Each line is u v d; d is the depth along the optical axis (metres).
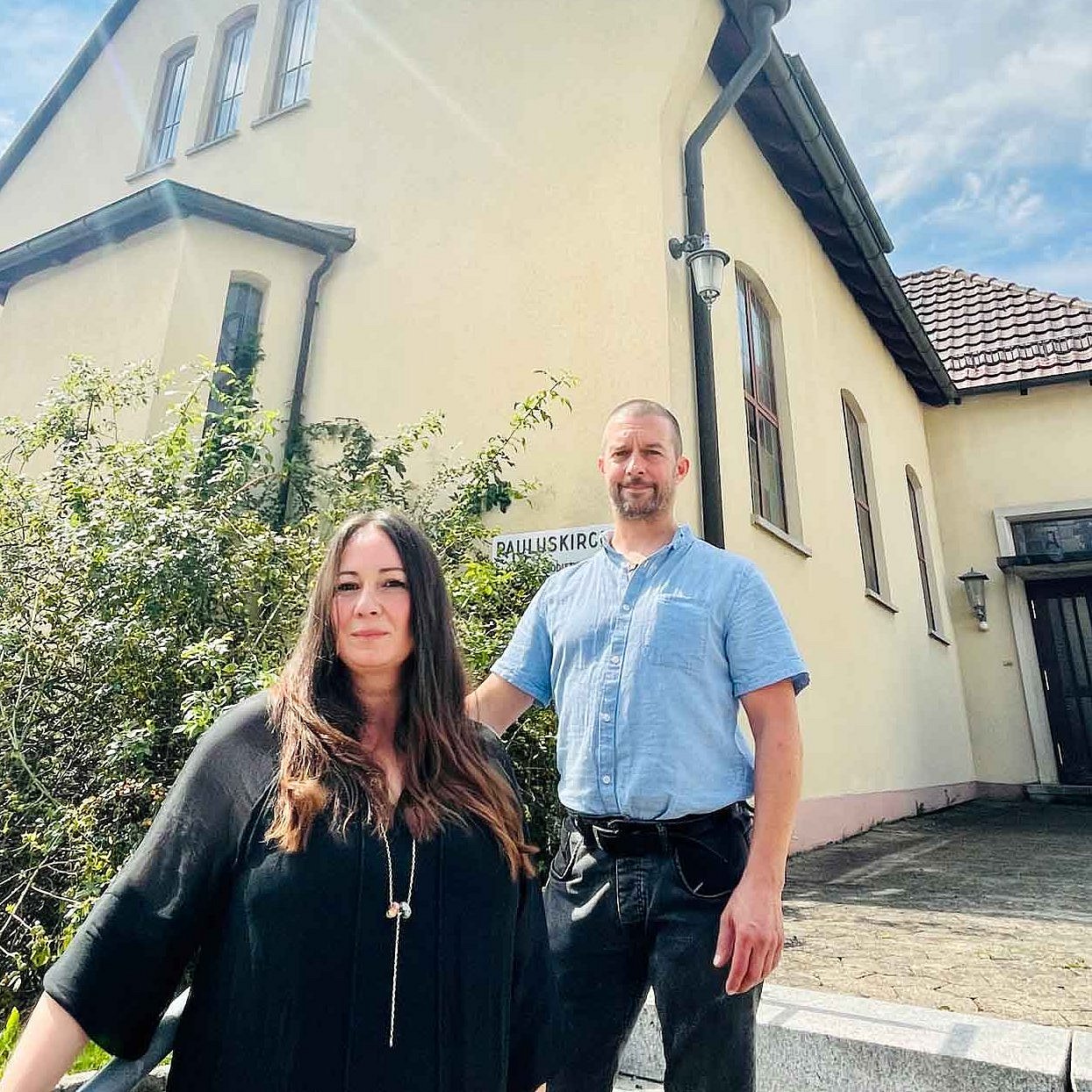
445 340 6.88
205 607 3.95
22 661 3.82
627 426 2.23
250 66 9.55
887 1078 2.35
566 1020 1.89
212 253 7.32
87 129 11.27
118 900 1.32
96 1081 1.28
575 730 2.03
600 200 6.30
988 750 12.15
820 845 6.81
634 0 6.62
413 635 1.66
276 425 7.25
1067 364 12.65
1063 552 12.26
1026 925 3.98
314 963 1.29
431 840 1.45
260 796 1.39
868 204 8.85
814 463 8.12
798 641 7.01
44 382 7.76
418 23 8.02
